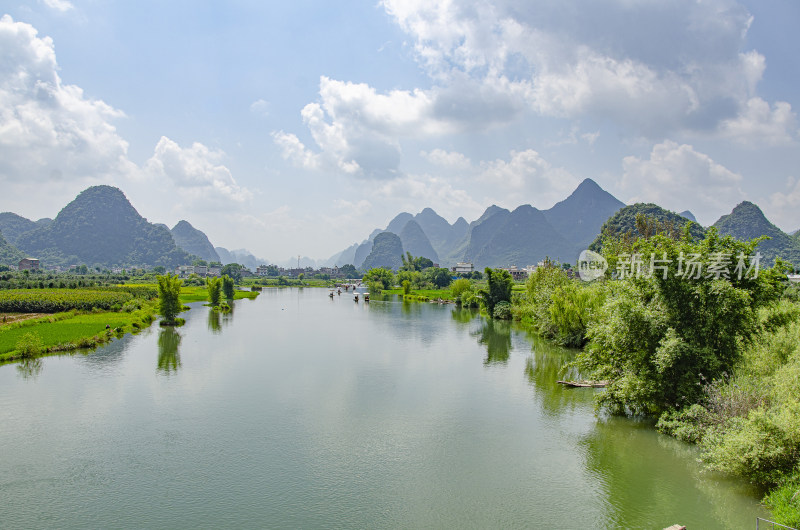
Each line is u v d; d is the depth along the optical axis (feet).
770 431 60.85
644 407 93.40
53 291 360.48
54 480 70.28
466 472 73.67
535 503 64.44
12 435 87.20
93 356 157.38
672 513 61.26
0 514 61.05
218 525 58.90
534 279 241.76
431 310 351.46
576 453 80.38
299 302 442.50
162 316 281.74
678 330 87.10
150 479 70.79
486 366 146.92
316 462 77.05
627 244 194.80
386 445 84.17
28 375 129.49
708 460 70.90
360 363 151.02
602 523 59.41
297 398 111.45
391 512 62.18
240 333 219.00
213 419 96.63
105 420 95.25
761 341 88.74
